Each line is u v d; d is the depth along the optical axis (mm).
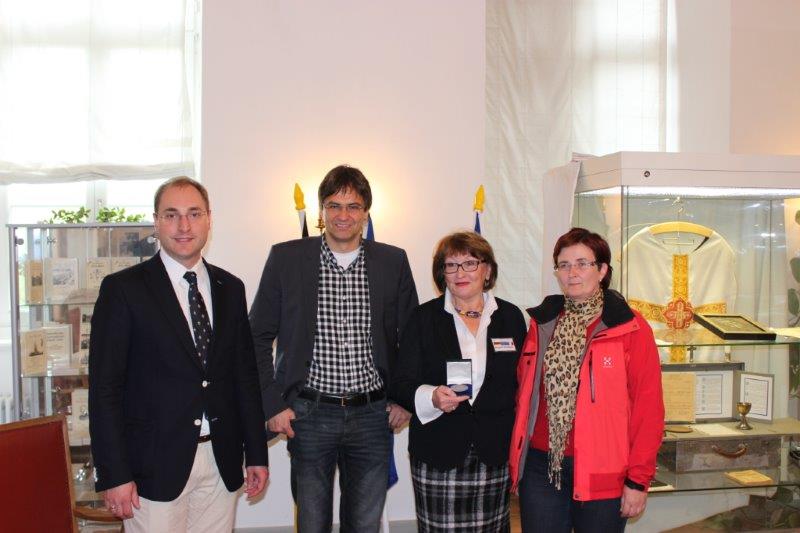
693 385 2750
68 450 2088
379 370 2320
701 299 2873
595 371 1971
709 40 4414
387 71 3549
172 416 1857
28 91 4035
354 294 2312
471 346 2115
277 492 3432
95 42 4043
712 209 2875
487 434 2039
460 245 2111
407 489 3518
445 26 3586
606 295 2062
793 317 2986
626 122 4391
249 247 3457
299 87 3484
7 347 4027
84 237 3156
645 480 1947
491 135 4285
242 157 3451
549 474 2043
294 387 2258
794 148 4449
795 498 2918
